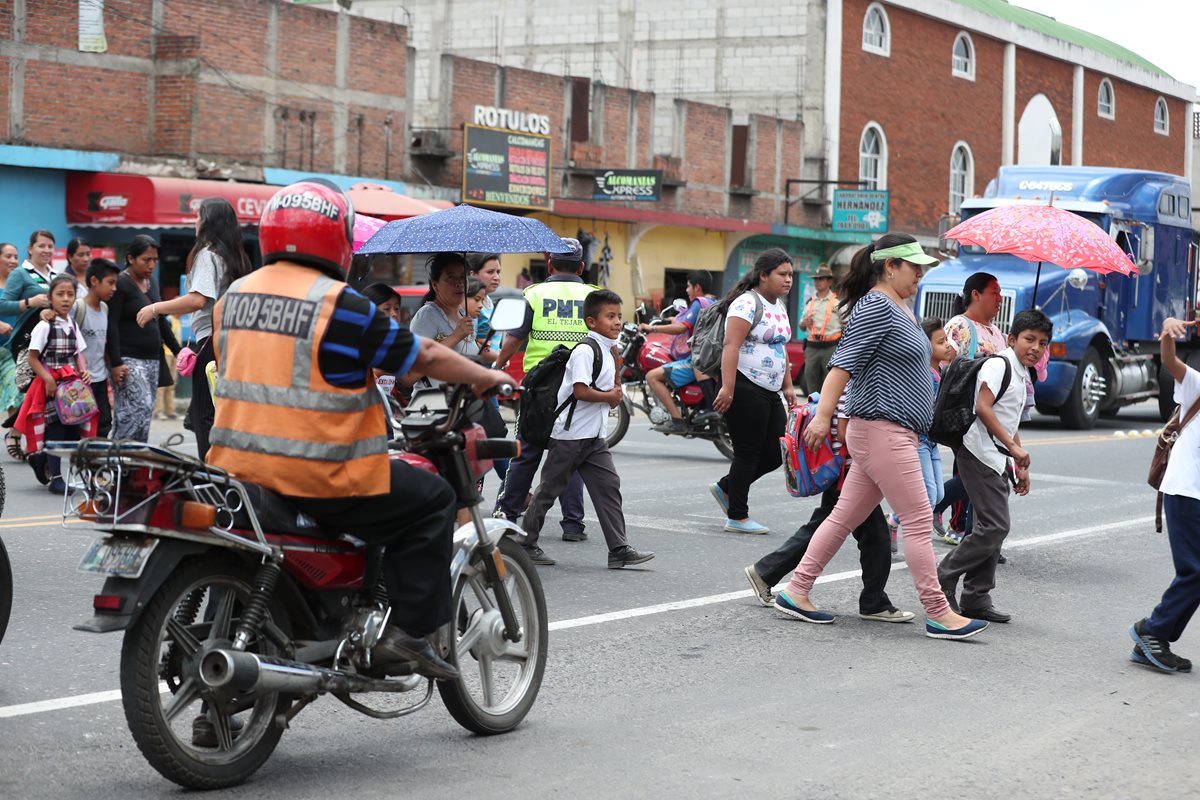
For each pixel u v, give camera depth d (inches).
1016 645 359.6
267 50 1187.9
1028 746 271.9
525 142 1405.0
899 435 357.4
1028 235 496.7
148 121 1123.3
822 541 376.5
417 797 232.5
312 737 265.0
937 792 242.8
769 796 238.2
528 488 454.9
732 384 499.8
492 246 406.9
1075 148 2421.3
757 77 1936.5
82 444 213.0
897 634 368.2
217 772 228.4
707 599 403.9
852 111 1943.9
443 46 2100.1
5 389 626.2
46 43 1050.7
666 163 1674.5
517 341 477.1
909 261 353.7
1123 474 749.3
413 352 228.1
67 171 1064.8
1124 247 1093.8
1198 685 324.5
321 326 223.0
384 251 414.9
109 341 563.2
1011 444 375.6
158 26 1117.7
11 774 237.5
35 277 613.9
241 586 226.8
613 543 445.7
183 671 226.1
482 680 270.5
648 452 799.7
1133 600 422.6
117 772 240.1
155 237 1109.1
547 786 240.4
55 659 311.9
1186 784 251.8
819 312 890.1
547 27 2042.3
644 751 262.1
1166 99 2694.4
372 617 237.6
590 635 355.9
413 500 235.1
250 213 1063.0
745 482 516.1
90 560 215.5
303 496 226.8
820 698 303.6
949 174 2146.9
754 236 1804.9
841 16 1909.4
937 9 2068.2
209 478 219.0
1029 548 510.9
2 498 345.7
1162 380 1175.0
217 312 236.5
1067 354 1045.2
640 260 1652.3
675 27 1979.6
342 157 1266.0
